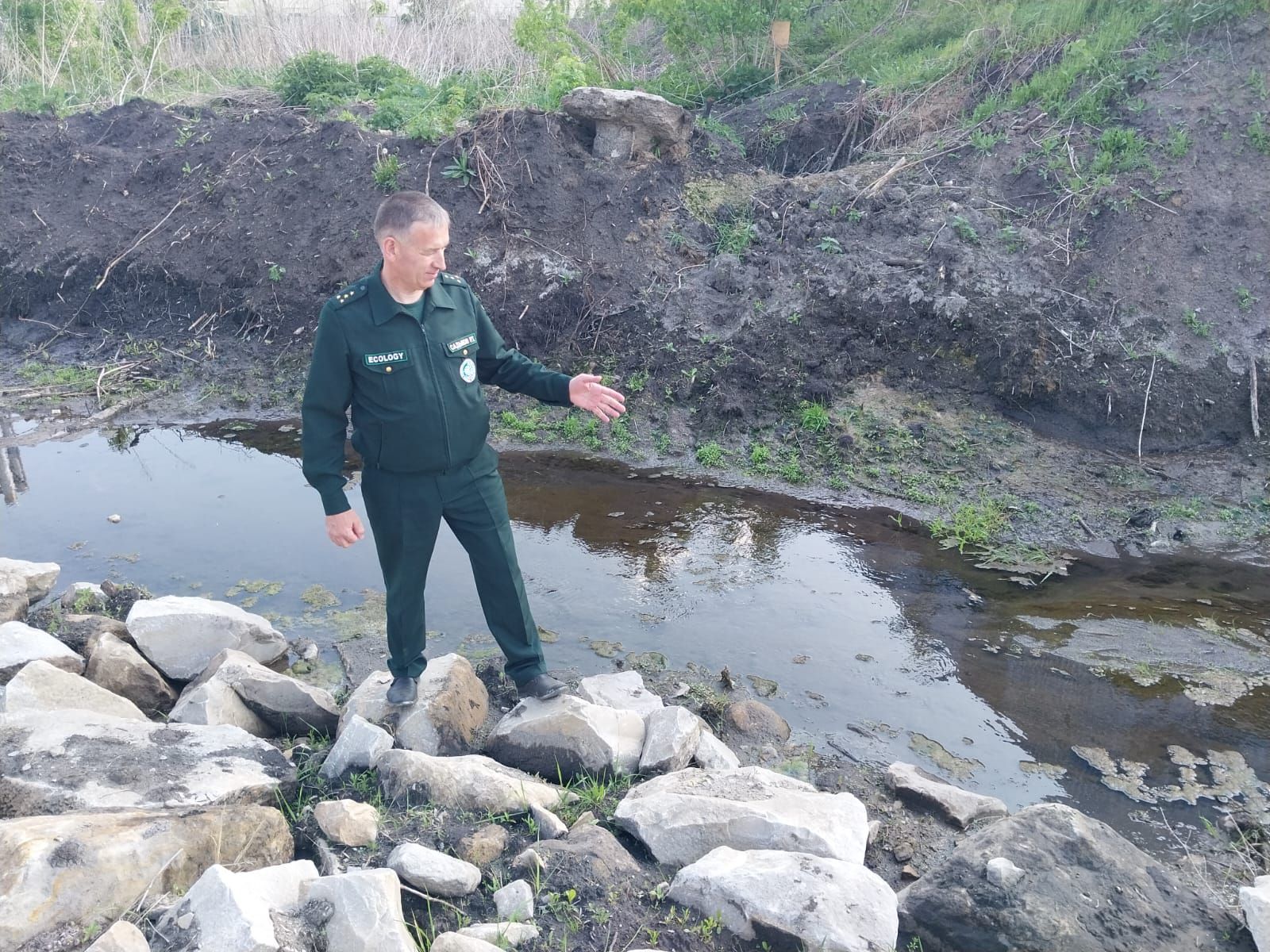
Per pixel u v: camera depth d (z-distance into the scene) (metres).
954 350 6.83
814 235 7.58
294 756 3.79
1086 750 4.02
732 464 6.63
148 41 13.99
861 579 5.33
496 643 4.65
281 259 8.52
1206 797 3.76
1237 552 5.57
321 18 13.76
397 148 8.70
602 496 6.27
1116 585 5.26
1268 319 6.66
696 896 2.87
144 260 8.91
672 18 10.67
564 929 2.81
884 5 10.74
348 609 5.01
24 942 2.56
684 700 4.28
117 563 5.43
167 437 7.20
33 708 3.67
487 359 3.65
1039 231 7.28
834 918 2.72
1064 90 8.13
